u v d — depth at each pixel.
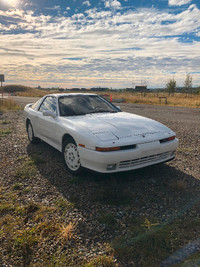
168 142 3.63
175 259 1.99
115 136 3.31
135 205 2.91
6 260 2.02
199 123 9.37
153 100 25.02
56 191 3.29
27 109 6.00
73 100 4.74
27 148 5.44
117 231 2.39
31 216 2.69
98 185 3.45
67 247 2.17
